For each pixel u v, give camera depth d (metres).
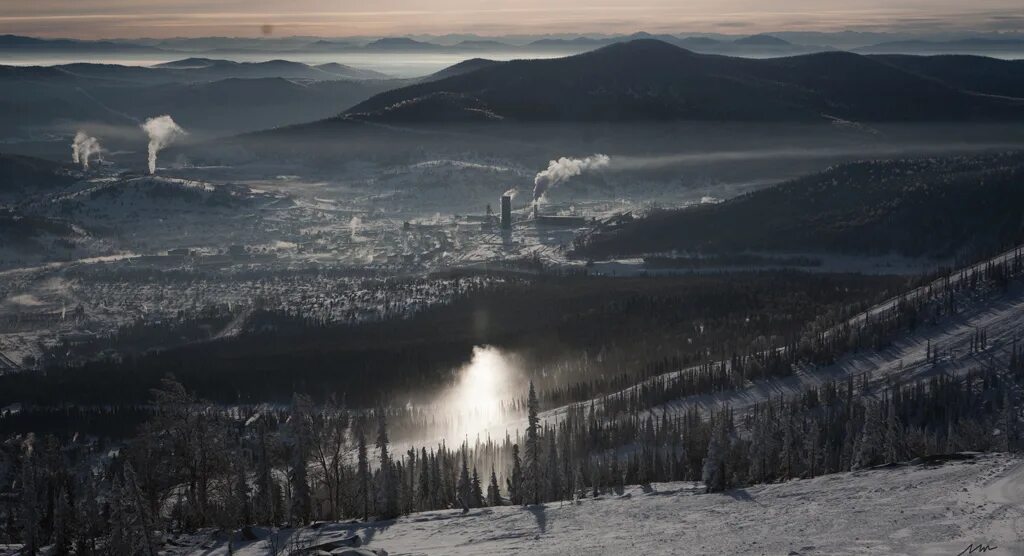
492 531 137.25
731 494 147.00
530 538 130.62
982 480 127.06
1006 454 143.62
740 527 121.00
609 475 193.25
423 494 184.25
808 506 128.25
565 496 175.38
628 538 122.81
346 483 166.38
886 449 175.75
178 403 161.88
